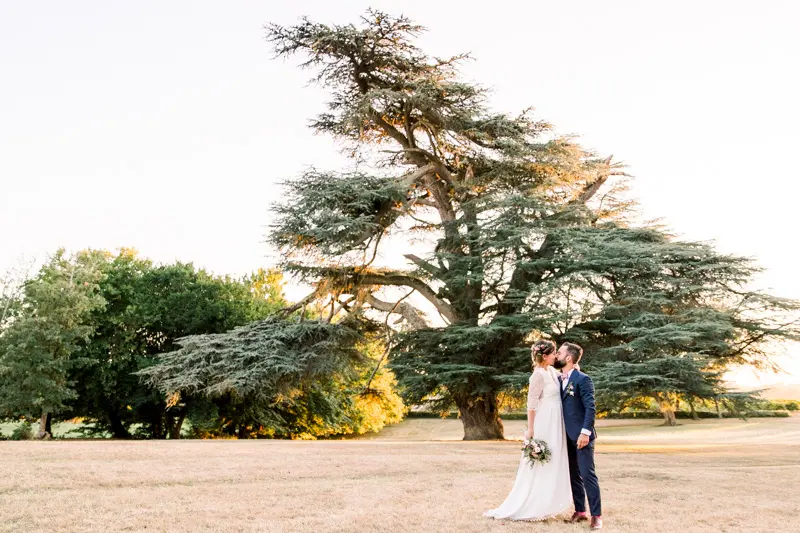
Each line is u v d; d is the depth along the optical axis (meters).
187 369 27.05
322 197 24.94
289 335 27.73
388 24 26.20
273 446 17.39
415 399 27.16
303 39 26.72
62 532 5.68
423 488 8.63
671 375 21.52
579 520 6.65
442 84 26.25
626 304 24.53
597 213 30.11
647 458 14.91
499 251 25.97
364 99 26.44
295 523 6.15
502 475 10.45
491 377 25.36
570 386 6.77
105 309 33.31
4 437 31.98
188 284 37.97
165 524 6.04
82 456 12.04
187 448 15.16
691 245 25.48
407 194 27.06
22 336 30.14
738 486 9.50
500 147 27.83
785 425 42.72
